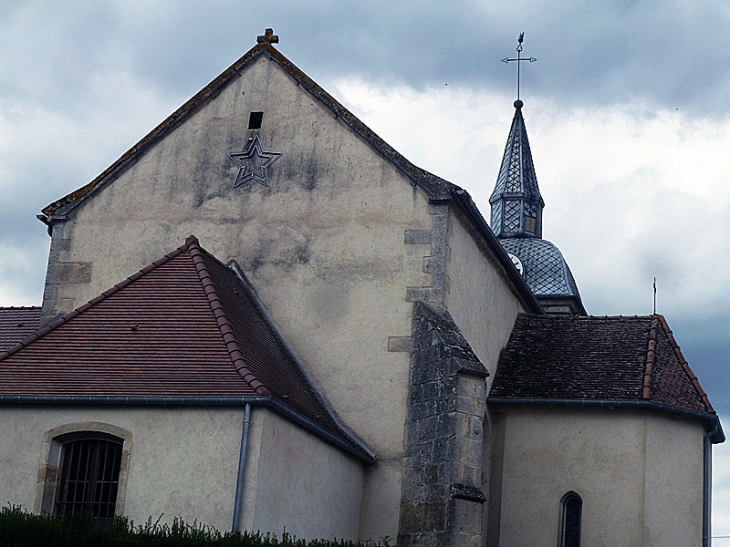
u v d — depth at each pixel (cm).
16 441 1964
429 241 2367
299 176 2473
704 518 2519
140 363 2017
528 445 2541
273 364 2194
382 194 2419
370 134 2450
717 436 2642
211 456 1898
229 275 2384
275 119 2523
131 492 1903
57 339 2092
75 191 2558
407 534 2170
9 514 1702
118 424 1942
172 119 2562
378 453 2256
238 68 2572
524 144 4897
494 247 2661
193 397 1917
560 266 4488
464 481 2120
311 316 2383
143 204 2525
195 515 1873
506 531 2498
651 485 2456
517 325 2911
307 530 2028
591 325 2838
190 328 2092
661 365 2627
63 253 2519
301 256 2425
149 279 2223
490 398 2569
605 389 2547
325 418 2233
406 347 2308
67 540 1641
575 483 2491
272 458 1925
